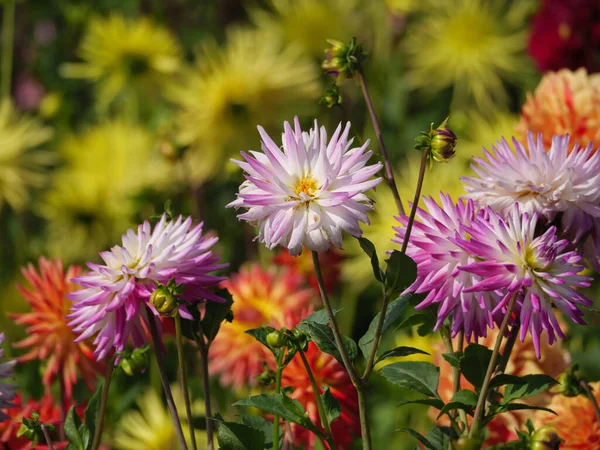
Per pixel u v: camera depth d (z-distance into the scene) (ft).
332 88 6.29
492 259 5.53
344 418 6.57
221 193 12.46
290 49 13.48
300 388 6.57
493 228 5.57
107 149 12.80
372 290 11.62
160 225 5.94
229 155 12.30
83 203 12.44
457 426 5.93
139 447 8.58
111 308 5.77
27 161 12.79
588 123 7.32
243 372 7.82
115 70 13.48
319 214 5.48
